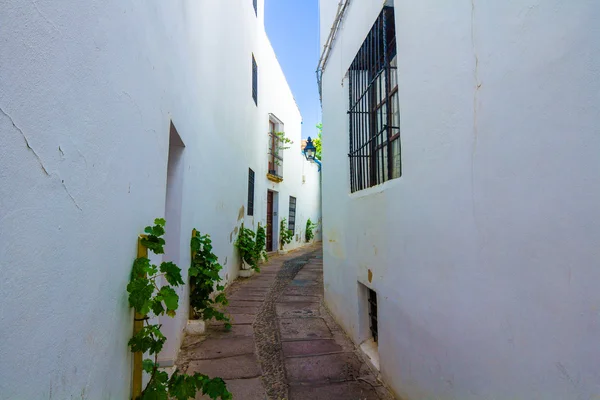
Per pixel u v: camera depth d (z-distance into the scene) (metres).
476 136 1.54
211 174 4.77
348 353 3.25
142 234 1.85
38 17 0.85
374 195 2.90
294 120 13.29
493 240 1.43
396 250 2.44
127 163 1.58
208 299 3.90
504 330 1.36
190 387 1.98
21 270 0.79
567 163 1.08
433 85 1.93
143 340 1.64
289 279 6.92
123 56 1.50
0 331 0.71
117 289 1.47
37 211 0.85
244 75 7.29
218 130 5.18
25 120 0.81
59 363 0.96
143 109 1.83
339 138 4.15
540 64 1.18
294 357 3.16
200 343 3.44
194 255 3.83
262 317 4.39
